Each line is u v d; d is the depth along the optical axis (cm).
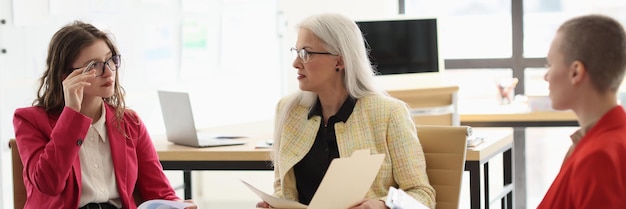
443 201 259
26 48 385
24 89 385
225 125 533
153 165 271
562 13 594
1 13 371
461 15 613
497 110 495
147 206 234
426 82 542
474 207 313
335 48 247
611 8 586
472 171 313
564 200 159
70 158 239
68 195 246
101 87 249
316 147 253
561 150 604
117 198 258
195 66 506
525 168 602
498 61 605
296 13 595
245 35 551
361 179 214
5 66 374
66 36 250
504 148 351
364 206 222
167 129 351
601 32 158
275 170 264
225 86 534
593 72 159
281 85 591
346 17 252
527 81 602
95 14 424
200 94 510
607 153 151
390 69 529
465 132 259
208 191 546
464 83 614
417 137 252
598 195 149
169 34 482
